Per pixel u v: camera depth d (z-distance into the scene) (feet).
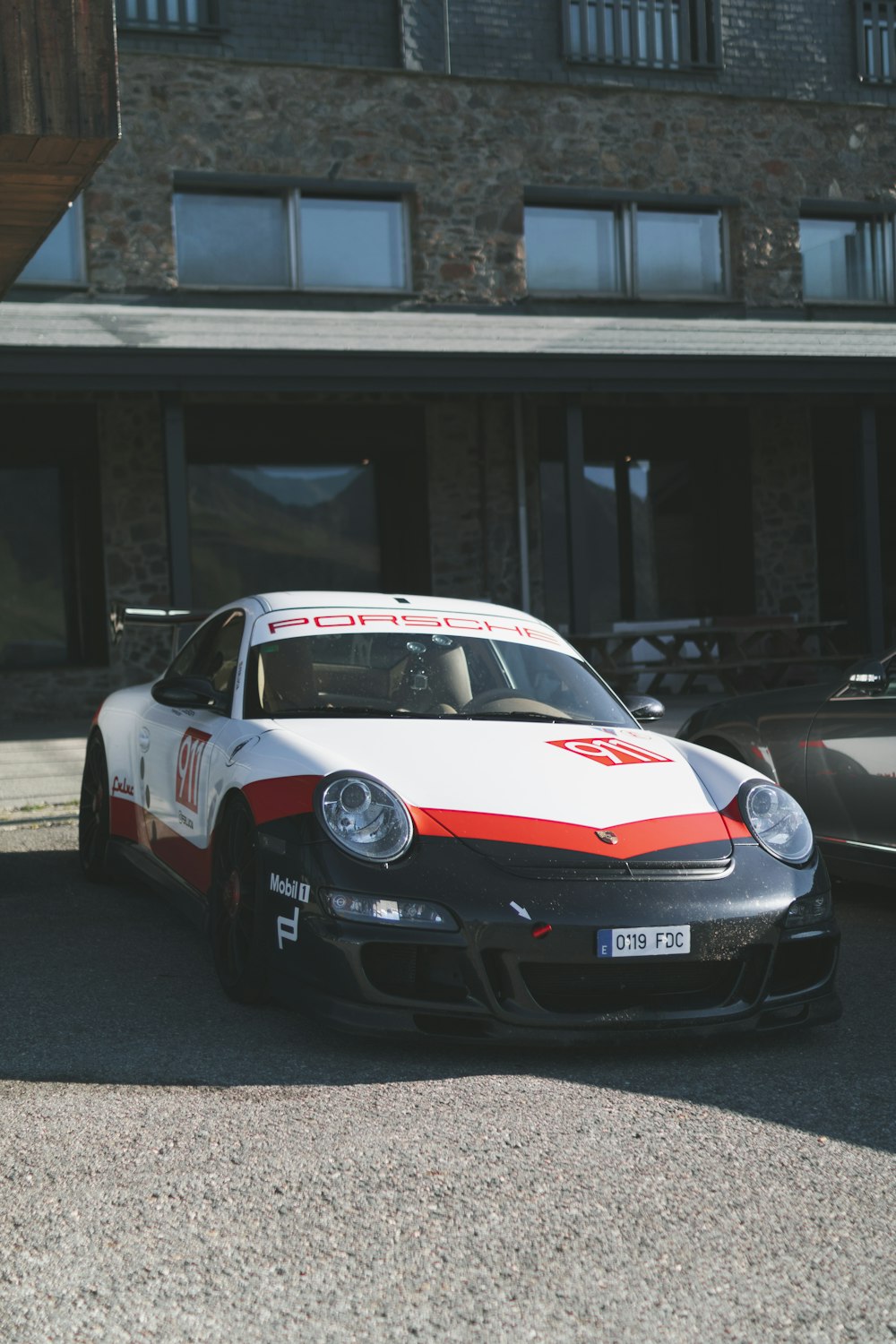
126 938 15.49
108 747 18.39
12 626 42.91
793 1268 7.45
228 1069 10.78
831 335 46.73
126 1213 8.05
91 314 39.63
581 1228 7.91
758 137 48.78
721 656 46.06
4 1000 12.80
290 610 15.58
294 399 44.83
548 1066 11.00
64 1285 7.18
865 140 50.19
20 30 16.06
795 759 18.37
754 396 49.11
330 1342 6.64
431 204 45.14
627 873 11.28
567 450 39.88
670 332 45.29
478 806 11.78
